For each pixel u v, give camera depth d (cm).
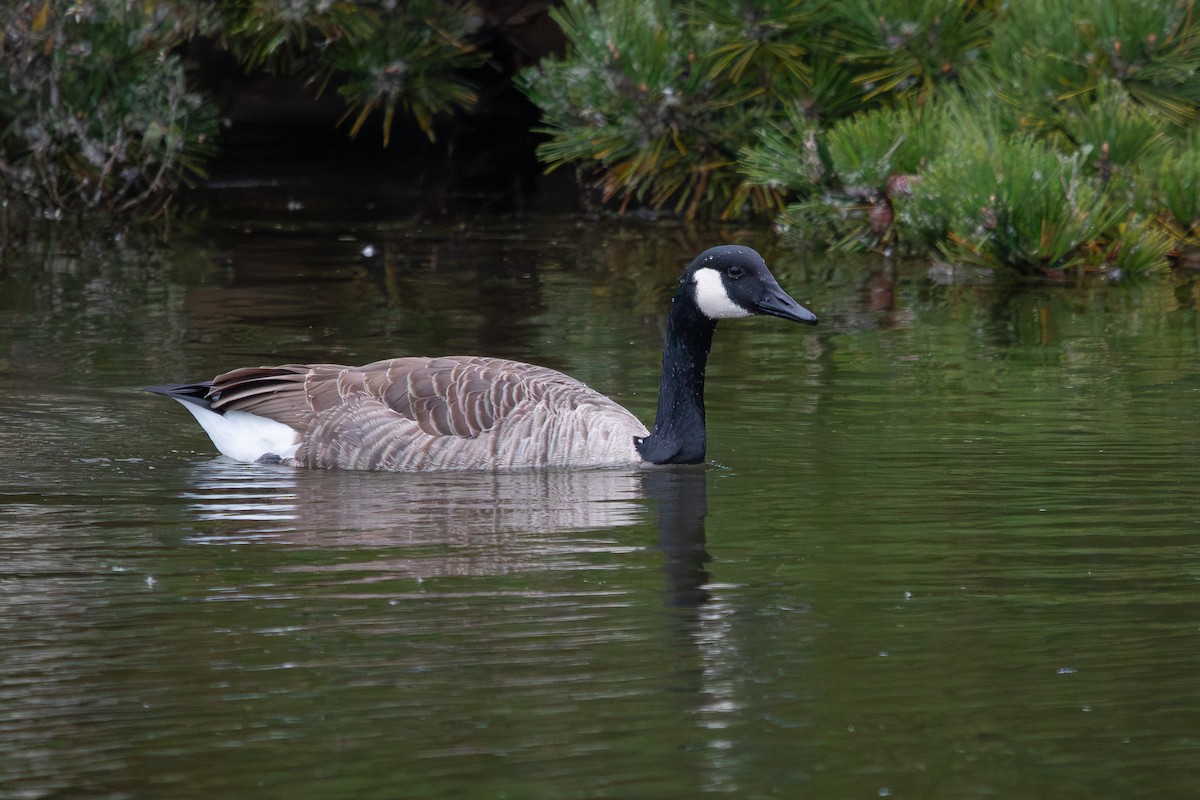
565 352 1653
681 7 2441
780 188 2416
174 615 873
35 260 2239
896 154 2209
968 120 2172
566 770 685
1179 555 984
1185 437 1298
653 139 2444
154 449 1290
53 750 704
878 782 676
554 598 905
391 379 1275
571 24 2484
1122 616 875
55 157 2638
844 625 862
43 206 2709
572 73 2406
